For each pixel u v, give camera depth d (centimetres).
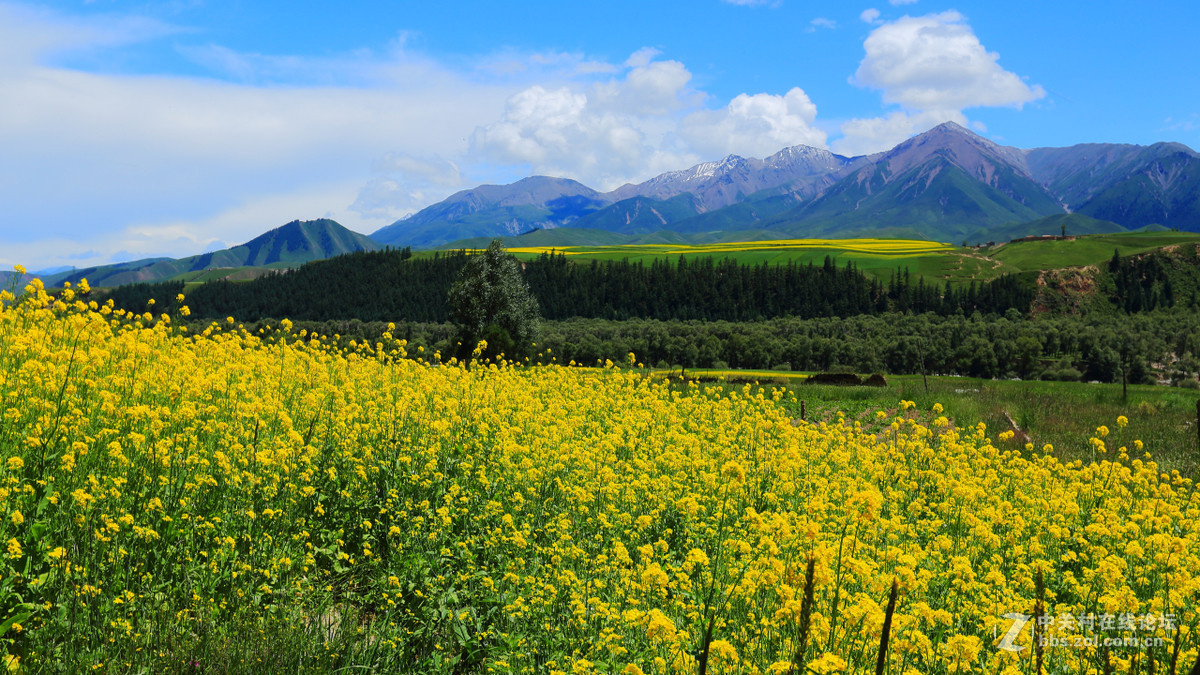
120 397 905
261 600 657
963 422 2614
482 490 970
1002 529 995
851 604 576
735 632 595
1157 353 11162
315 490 825
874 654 527
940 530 1018
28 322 1294
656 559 827
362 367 1641
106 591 575
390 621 675
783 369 11281
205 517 717
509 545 819
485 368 2128
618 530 888
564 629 654
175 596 615
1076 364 10975
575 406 1750
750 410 2114
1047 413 2788
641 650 592
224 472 785
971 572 684
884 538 847
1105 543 954
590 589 705
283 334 1769
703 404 1995
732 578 732
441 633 670
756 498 1082
